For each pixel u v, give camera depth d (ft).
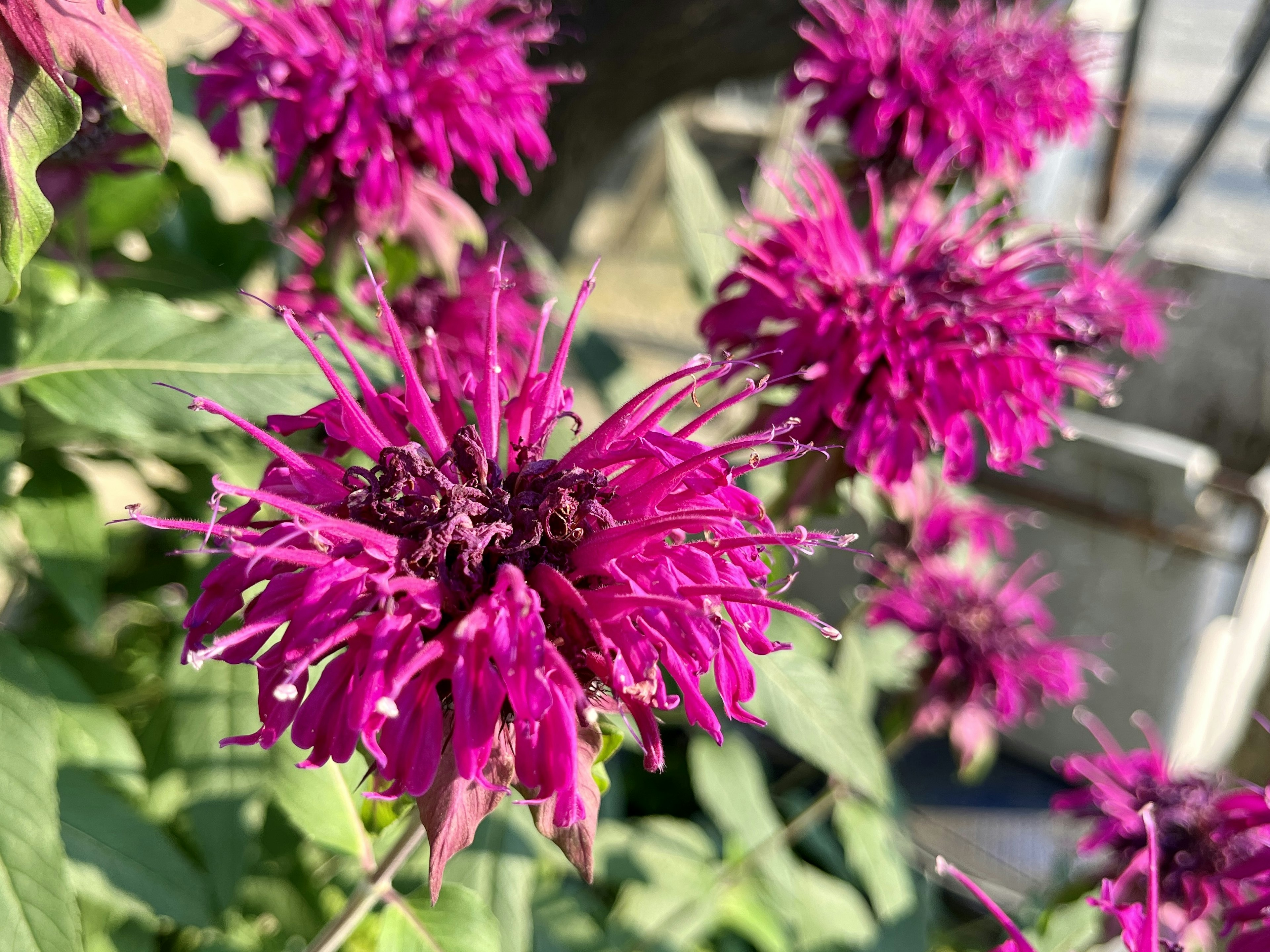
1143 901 0.58
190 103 0.64
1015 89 0.68
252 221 0.65
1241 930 0.45
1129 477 0.99
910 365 0.48
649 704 0.28
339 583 0.27
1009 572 1.11
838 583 1.16
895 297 0.49
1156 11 0.95
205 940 0.47
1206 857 0.57
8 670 0.37
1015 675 0.74
